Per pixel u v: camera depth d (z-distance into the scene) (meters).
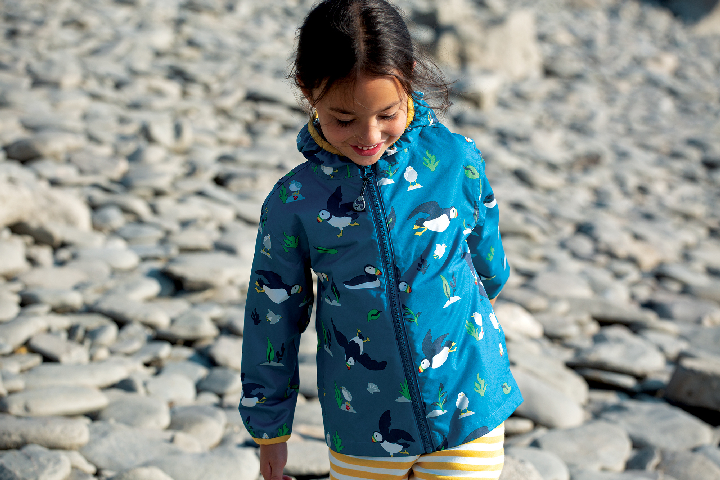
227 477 2.41
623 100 10.27
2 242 3.83
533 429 3.08
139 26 8.69
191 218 4.79
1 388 2.71
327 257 1.58
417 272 1.55
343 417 1.62
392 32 1.42
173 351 3.37
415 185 1.58
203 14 9.83
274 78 7.97
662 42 14.06
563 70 10.96
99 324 3.41
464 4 12.40
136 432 2.61
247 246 4.47
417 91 1.57
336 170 1.58
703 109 10.39
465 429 1.58
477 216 1.67
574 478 2.69
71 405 2.68
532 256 5.19
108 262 3.98
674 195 7.12
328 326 1.62
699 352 3.69
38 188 4.23
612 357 3.71
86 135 5.62
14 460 2.31
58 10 8.59
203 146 6.04
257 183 5.55
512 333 3.79
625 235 5.75
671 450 2.93
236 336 3.52
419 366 1.55
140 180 4.99
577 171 7.47
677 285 5.07
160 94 6.97
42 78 6.50
